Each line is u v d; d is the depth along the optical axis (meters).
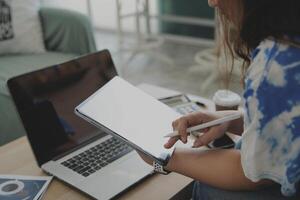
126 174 0.90
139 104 0.97
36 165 0.97
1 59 2.08
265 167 0.60
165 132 0.88
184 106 1.27
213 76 2.86
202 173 0.71
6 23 2.10
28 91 0.96
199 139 0.83
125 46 3.69
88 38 2.19
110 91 0.97
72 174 0.91
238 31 0.65
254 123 0.59
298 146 0.58
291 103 0.57
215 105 1.17
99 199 0.82
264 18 0.59
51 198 0.85
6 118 1.71
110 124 0.85
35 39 2.20
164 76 3.16
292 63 0.57
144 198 0.84
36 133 0.96
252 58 0.63
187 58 3.54
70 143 1.01
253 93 0.59
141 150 0.80
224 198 0.75
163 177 0.91
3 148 1.06
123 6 3.99
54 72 1.02
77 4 4.10
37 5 2.26
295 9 0.57
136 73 3.22
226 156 0.70
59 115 1.01
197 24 3.74
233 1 0.62
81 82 1.08
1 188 0.87
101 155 0.98
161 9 3.92
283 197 0.69
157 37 3.77
